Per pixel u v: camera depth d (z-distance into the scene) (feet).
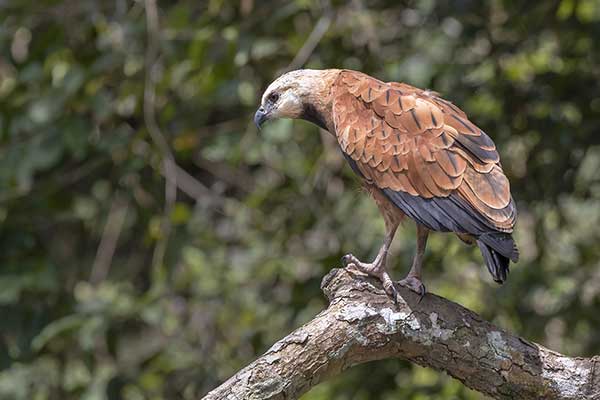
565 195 42.55
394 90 28.73
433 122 27.53
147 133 40.19
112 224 45.44
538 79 41.16
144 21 40.40
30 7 41.63
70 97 40.19
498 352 25.22
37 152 39.81
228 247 45.16
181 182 44.96
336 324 24.90
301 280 41.70
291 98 31.22
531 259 43.57
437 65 40.60
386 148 27.84
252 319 43.50
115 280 45.37
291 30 41.86
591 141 40.37
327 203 42.96
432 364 25.57
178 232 40.32
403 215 28.07
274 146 41.63
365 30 41.60
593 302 41.75
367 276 26.13
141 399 43.86
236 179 46.29
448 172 26.84
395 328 25.16
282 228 43.21
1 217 40.88
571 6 40.88
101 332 39.99
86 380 42.75
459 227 26.45
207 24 40.24
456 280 43.91
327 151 41.98
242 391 24.29
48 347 43.04
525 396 25.26
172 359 42.55
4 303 40.68
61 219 41.78
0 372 41.75
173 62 40.32
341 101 29.40
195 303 44.21
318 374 24.73
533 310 41.52
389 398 41.91
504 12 42.60
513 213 25.98
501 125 41.16
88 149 41.50
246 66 42.75
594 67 41.01
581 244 43.21
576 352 42.83
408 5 43.42
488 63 42.80
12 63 42.45
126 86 40.88
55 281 40.19
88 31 42.45
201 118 42.47
